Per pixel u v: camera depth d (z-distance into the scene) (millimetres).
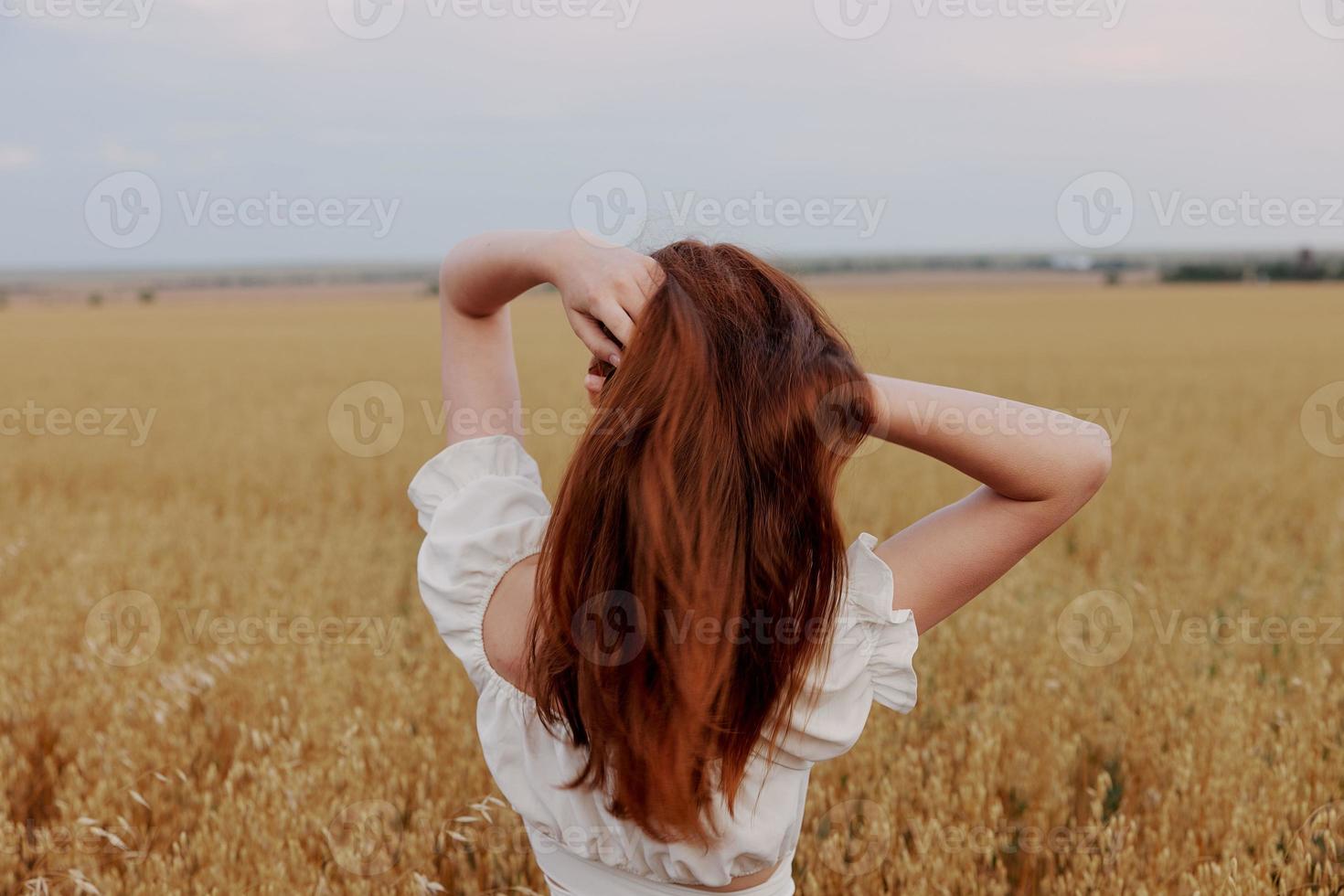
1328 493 7816
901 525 6836
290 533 6293
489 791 2637
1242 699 3053
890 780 2703
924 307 37750
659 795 1004
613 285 974
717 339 940
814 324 993
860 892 2271
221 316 38906
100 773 2762
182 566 5559
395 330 30000
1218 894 2033
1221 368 18125
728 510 915
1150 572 5289
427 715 3209
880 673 1091
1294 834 2287
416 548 6340
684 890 1153
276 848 2305
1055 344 23031
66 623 4293
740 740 992
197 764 2934
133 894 2213
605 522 946
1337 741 2932
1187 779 2547
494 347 1263
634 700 968
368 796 2615
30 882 2158
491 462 1226
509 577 1157
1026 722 3018
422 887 2197
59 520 6812
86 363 20109
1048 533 1053
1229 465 8766
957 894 2271
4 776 2818
